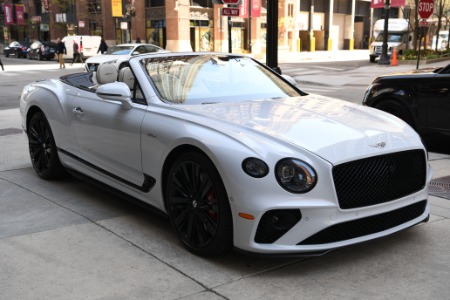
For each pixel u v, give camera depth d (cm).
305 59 3825
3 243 400
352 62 3359
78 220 454
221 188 342
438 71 735
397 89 767
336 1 5666
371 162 340
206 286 327
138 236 414
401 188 359
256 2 4062
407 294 314
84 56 3750
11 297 315
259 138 342
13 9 5750
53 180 589
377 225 349
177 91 442
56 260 369
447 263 357
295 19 4991
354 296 312
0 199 517
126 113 434
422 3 1466
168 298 312
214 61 505
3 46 6253
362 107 447
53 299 312
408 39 3406
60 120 529
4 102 1407
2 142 820
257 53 4509
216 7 4156
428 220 409
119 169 449
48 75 2408
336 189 326
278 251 324
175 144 374
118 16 4100
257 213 321
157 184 401
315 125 369
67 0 4897
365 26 6216
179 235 386
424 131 740
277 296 313
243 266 355
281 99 457
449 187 550
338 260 363
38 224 443
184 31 3947
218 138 347
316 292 317
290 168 322
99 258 371
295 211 322
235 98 450
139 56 477
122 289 324
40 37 5675
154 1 4109
